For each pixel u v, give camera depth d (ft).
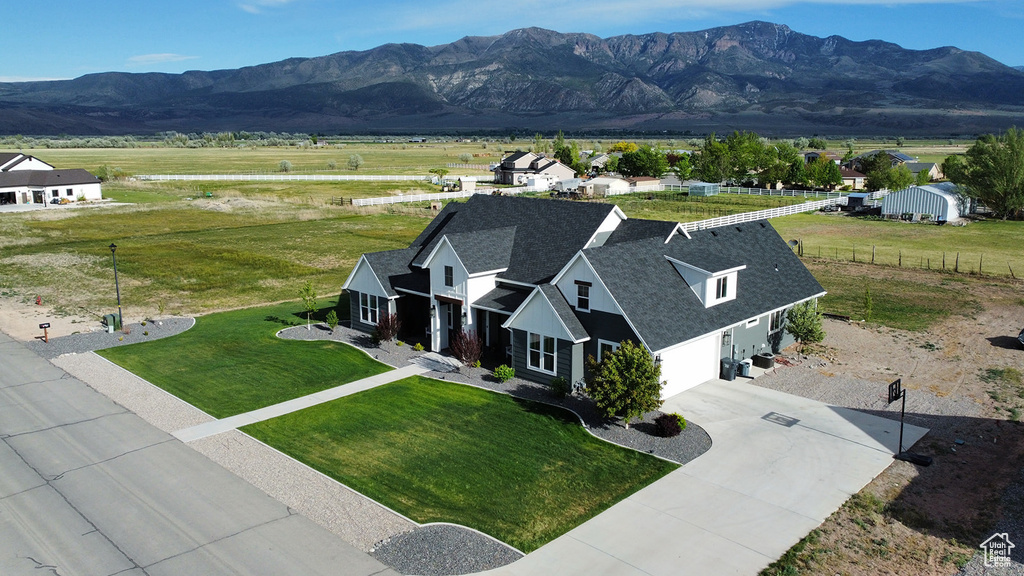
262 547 55.57
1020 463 70.54
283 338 116.98
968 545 55.93
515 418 82.33
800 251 205.46
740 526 58.70
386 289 113.60
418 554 54.70
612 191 374.02
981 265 180.96
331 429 79.41
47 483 66.23
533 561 53.67
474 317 104.78
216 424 80.59
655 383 77.51
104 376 97.19
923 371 100.32
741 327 100.83
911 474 68.28
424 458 71.92
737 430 78.84
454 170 520.42
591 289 89.40
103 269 180.96
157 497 63.67
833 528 58.29
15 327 123.54
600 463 70.69
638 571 52.29
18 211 285.84
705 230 114.21
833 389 92.68
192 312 138.41
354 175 453.17
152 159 648.79
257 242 224.12
